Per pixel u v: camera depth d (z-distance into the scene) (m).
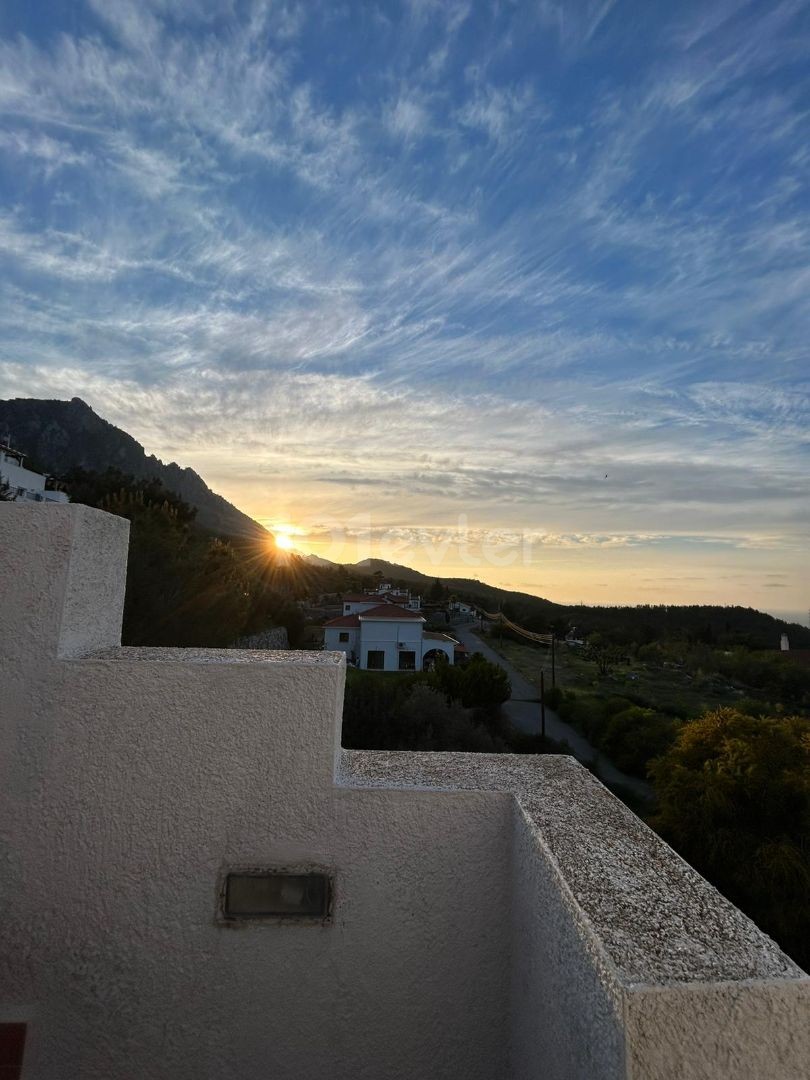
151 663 1.25
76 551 1.28
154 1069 1.22
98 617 1.42
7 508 1.25
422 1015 1.25
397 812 1.28
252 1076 1.22
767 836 10.74
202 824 1.24
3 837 1.22
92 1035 1.21
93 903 1.22
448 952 1.27
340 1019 1.25
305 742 1.26
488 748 16.11
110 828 1.23
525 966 1.13
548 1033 0.97
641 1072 0.67
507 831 1.30
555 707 28.56
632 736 20.23
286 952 1.24
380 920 1.26
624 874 0.99
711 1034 0.69
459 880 1.28
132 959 1.22
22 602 1.25
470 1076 1.25
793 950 9.72
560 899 0.96
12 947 1.22
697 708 28.78
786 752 11.47
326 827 1.26
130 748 1.24
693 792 11.83
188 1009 1.22
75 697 1.24
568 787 1.41
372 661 36.38
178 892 1.23
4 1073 1.19
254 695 1.26
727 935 0.83
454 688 22.83
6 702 1.23
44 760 1.23
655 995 0.69
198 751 1.25
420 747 15.39
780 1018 0.71
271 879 1.25
